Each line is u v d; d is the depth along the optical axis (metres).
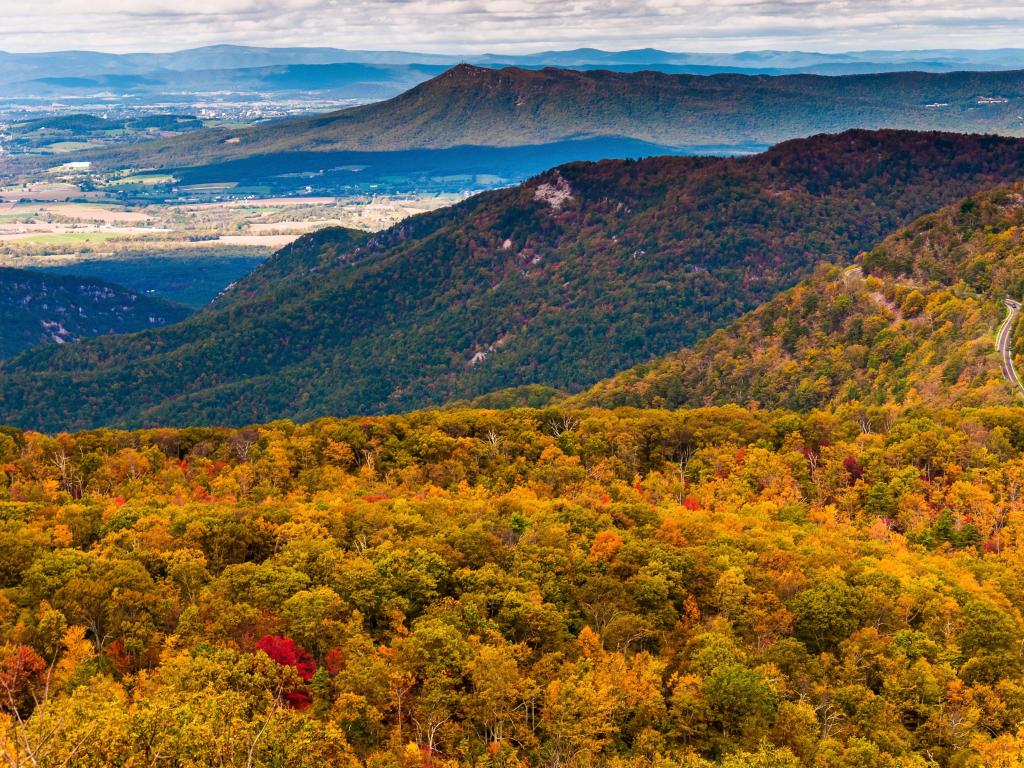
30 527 103.25
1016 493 132.38
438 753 71.81
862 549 112.50
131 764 56.16
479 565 97.81
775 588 96.00
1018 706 80.50
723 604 92.62
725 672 78.44
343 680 73.69
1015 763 70.38
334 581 89.69
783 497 136.25
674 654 87.38
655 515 117.31
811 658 85.88
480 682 74.62
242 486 137.62
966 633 89.00
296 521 106.81
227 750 58.78
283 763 60.84
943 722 78.00
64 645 78.25
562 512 115.00
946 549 120.69
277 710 64.31
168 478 142.25
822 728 77.94
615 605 92.00
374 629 87.50
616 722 77.75
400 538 103.00
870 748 72.25
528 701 76.81
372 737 71.94
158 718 59.28
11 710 68.12
